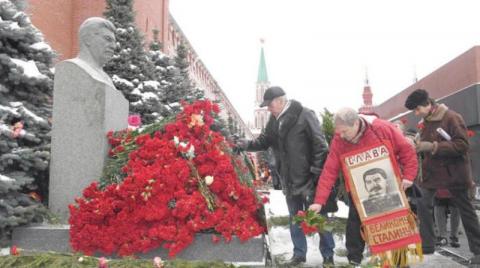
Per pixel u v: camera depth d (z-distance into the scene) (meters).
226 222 4.07
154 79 14.04
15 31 5.32
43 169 5.12
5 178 4.46
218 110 5.14
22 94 5.41
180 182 4.29
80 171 5.00
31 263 3.43
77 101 5.11
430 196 5.18
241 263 3.98
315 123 4.49
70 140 5.07
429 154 5.12
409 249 3.62
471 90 13.94
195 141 4.65
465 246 6.30
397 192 3.63
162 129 5.06
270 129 4.99
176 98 17.47
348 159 3.75
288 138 4.52
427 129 5.28
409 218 3.61
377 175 3.68
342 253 5.08
